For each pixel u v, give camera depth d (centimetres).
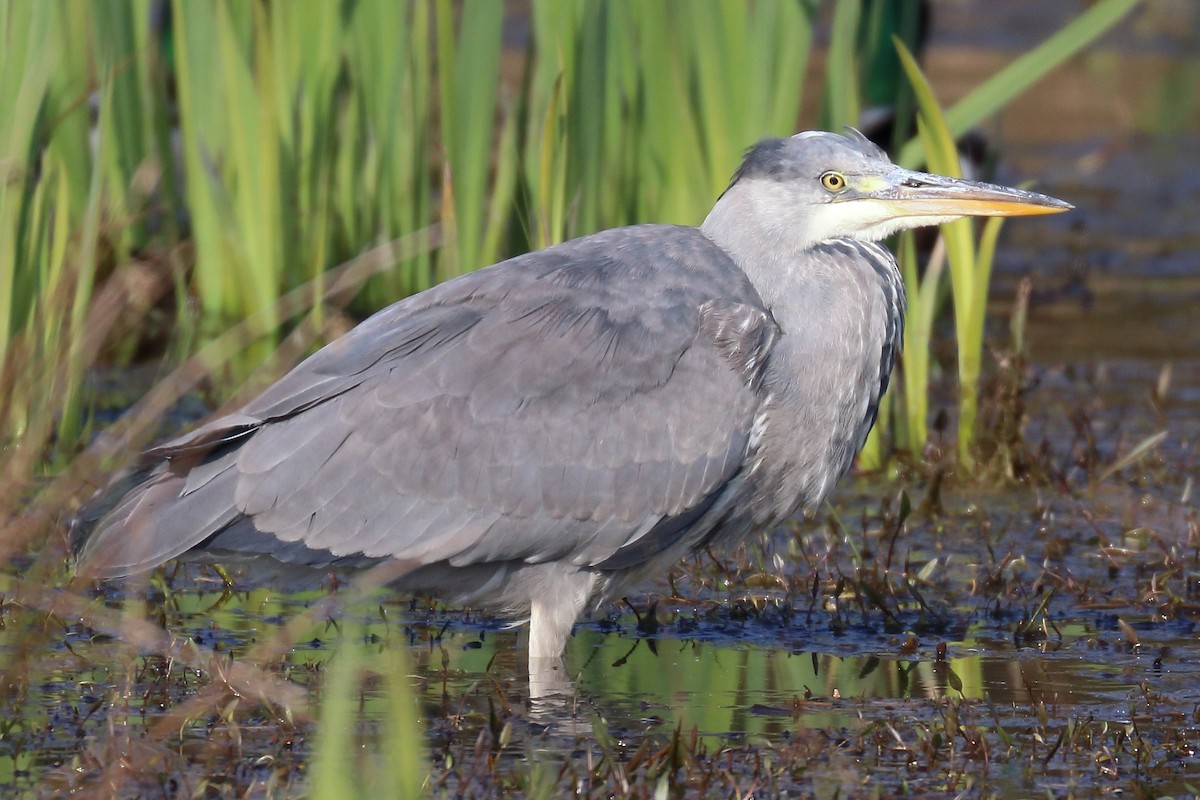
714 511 1010
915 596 1058
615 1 1414
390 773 723
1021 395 1399
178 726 855
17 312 1222
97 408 1507
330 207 1634
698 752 831
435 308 979
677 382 973
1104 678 957
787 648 1016
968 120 1338
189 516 935
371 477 937
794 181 1054
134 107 1625
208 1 1562
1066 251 2262
